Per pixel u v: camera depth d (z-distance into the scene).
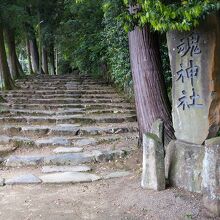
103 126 8.84
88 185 5.38
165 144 6.10
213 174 3.93
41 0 19.00
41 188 5.27
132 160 6.47
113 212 4.29
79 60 18.19
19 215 4.28
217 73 4.39
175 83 4.96
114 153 6.76
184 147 4.82
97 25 15.44
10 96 12.18
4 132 8.32
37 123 9.13
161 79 6.45
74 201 4.71
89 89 13.74
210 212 3.97
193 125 4.69
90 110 10.38
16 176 5.78
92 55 15.56
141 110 6.53
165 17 3.58
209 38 4.36
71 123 9.22
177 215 4.02
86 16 15.74
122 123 9.26
